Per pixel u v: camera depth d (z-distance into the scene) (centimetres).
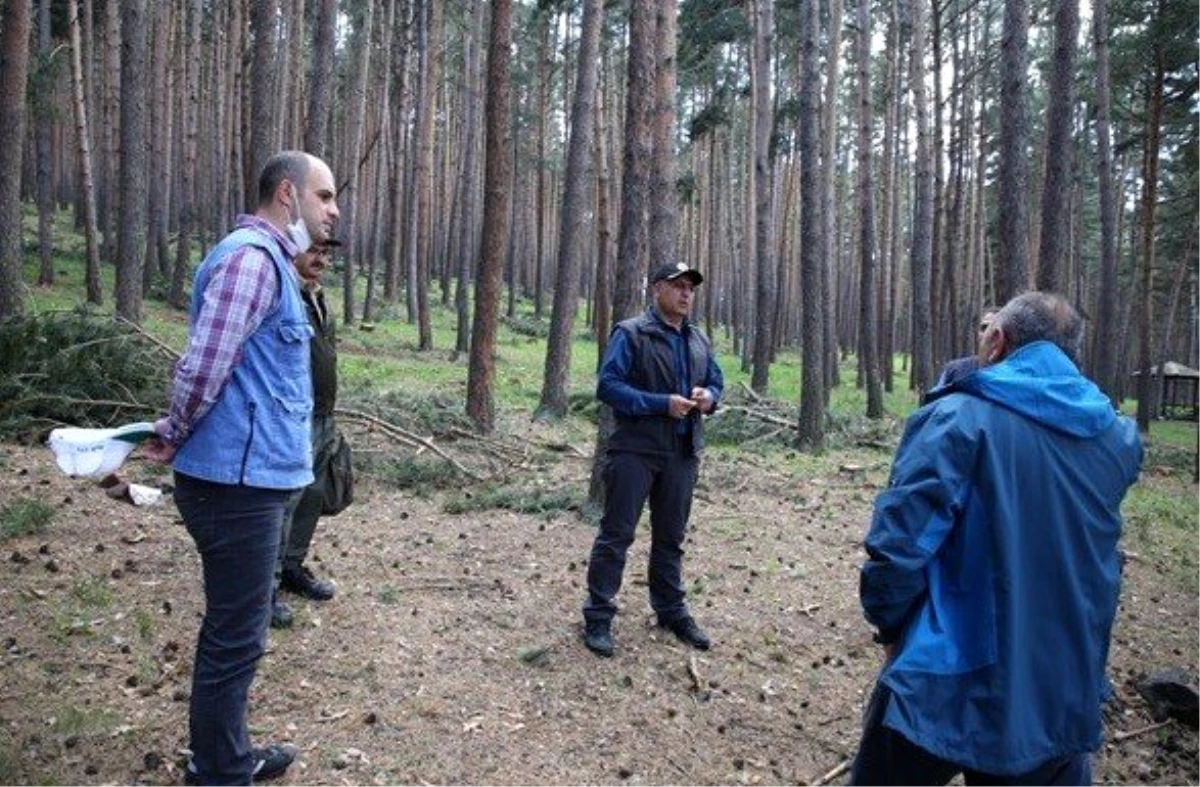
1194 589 695
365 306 2472
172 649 416
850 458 1198
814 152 1205
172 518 614
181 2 2706
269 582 280
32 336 854
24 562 503
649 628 500
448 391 1410
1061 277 836
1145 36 2120
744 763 379
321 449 474
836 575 637
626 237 709
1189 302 5519
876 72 3594
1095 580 229
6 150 1077
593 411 1366
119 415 853
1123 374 3722
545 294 4500
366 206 3878
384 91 2967
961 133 2850
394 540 635
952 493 222
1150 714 458
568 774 355
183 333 1614
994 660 220
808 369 1208
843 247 4647
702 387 466
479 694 409
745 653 486
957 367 390
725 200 4003
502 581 560
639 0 702
